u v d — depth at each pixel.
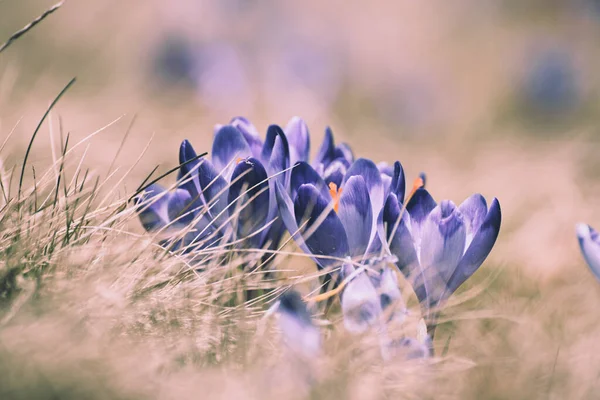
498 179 1.77
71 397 1.05
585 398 1.11
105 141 1.71
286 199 1.10
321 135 2.36
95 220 1.14
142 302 1.10
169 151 1.77
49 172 1.16
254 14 3.84
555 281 1.25
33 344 1.05
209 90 2.84
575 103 3.05
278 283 1.12
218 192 1.12
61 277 1.09
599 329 1.17
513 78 3.17
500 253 1.27
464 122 3.05
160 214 1.13
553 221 1.36
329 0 4.83
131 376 1.06
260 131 2.43
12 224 1.12
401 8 4.55
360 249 1.10
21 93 2.04
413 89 3.17
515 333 1.15
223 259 1.13
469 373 1.11
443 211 1.10
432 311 1.10
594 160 2.01
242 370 1.08
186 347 1.08
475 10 4.38
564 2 4.23
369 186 1.11
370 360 1.09
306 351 1.08
